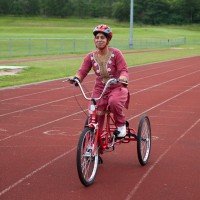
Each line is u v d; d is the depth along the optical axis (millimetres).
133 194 5301
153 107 11922
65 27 112312
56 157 6926
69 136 8430
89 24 126562
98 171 6199
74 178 5879
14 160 6750
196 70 25188
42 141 8016
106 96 5922
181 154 7152
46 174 6047
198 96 14250
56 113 11000
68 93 14898
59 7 143625
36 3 143250
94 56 5969
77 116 10586
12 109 11609
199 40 83125
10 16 137625
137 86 17078
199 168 6383
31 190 5410
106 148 5934
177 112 11156
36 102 12852
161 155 7086
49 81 18703
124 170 6262
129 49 50344
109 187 5543
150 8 139500
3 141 8023
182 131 8898
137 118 10297
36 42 57531
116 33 94250
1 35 77500
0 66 24656
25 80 18562
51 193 5312
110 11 147125
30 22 124875
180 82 18734
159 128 9164
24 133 8695
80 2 147125
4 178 5867
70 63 28297
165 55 40438
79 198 5156
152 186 5598
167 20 139875
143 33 98188
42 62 28969
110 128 6297
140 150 6340
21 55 36062
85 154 5469
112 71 5930
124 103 5965
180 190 5445
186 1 139875
